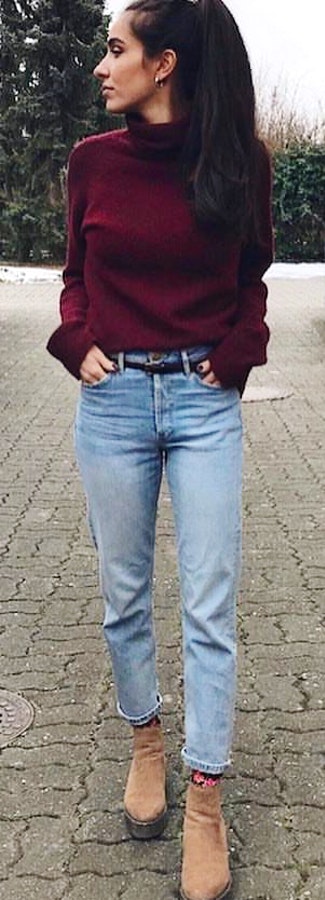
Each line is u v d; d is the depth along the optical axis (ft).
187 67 7.66
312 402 29.45
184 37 7.59
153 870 8.43
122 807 9.30
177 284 7.85
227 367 7.97
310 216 91.30
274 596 14.20
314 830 8.95
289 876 8.35
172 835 8.89
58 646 12.62
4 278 74.74
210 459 8.05
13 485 20.20
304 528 17.35
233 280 8.05
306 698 11.27
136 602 8.63
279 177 90.43
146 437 8.17
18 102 84.94
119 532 8.37
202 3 7.58
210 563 8.07
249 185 7.74
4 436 24.80
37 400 29.73
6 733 10.56
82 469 8.48
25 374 34.47
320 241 92.32
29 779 9.76
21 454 22.88
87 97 84.69
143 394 8.05
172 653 12.41
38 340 42.86
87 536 16.98
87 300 8.39
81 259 8.46
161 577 14.92
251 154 7.75
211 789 8.20
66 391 31.27
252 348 8.05
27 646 12.63
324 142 96.48
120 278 7.92
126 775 9.79
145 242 7.67
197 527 8.05
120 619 8.66
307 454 22.89
